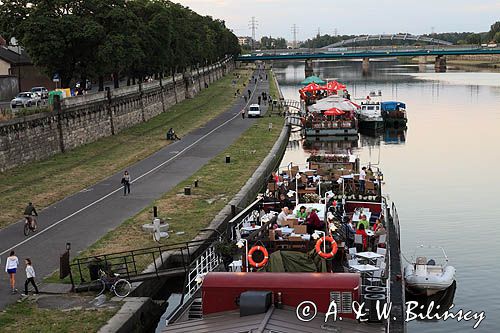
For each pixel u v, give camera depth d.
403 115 113.62
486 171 77.25
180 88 143.38
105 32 92.94
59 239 44.31
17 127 66.75
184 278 37.41
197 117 116.19
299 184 46.97
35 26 87.06
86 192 58.16
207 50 198.62
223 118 115.56
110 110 91.50
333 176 51.41
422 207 61.34
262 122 110.88
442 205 61.94
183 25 150.50
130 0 122.25
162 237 44.38
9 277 37.34
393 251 42.50
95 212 51.31
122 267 38.19
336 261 33.28
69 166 68.81
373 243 38.09
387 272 33.22
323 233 31.44
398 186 70.19
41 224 47.94
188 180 63.50
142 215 50.28
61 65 91.38
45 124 72.62
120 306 33.22
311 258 28.88
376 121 110.88
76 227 47.19
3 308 32.88
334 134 104.25
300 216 35.31
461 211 59.69
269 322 23.58
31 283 35.78
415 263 42.62
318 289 24.84
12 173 64.06
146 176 65.38
